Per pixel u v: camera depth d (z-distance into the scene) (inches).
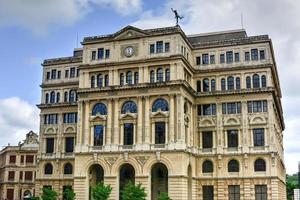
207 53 3909.9
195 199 3622.0
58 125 4237.2
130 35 3750.0
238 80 3762.3
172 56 3555.6
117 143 3567.9
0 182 5979.3
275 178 3474.4
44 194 3663.9
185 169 3415.4
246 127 3631.9
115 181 3506.4
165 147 3432.6
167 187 3577.8
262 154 3543.3
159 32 3654.0
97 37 3848.4
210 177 3654.0
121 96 3649.1
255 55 3752.5
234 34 4060.0
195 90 3868.1
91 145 3654.0
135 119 3567.9
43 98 4362.7
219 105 3752.5
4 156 5989.2
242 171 3577.8
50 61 4419.3
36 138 6033.5
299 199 1513.3
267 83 3656.5
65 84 4296.3
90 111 3725.4
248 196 3521.2
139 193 3080.7
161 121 3501.5
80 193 3577.8
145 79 3622.0
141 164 3462.1
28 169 5816.9
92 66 3791.8
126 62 3695.9
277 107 4133.9
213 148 3693.4
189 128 3656.5
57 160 4156.0
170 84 3494.1
